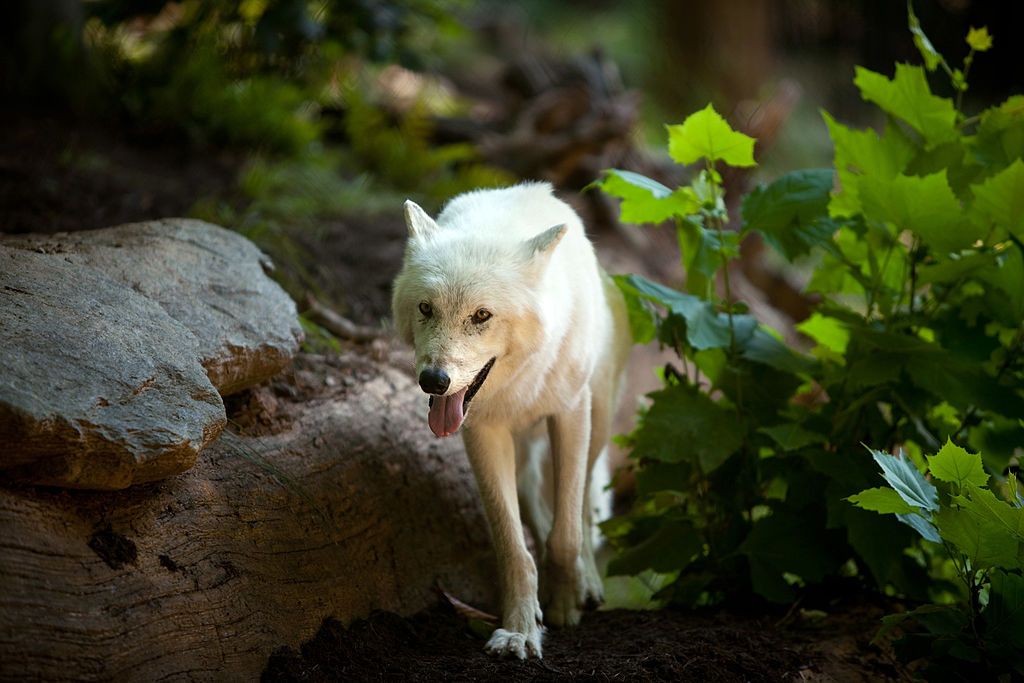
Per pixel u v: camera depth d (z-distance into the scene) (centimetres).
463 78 2273
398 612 746
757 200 848
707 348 811
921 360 804
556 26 3036
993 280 816
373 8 1514
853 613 806
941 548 819
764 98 2345
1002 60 2792
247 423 773
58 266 693
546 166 1577
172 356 661
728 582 862
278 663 629
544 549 892
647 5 2933
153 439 595
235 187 1291
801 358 879
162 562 613
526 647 693
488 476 747
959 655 657
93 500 606
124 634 566
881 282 870
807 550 814
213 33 1523
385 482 805
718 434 826
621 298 910
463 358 668
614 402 930
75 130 1360
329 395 866
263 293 813
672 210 848
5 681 509
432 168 1536
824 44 3064
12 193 1094
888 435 860
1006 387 793
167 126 1414
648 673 657
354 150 1577
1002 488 829
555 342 722
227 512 671
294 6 1429
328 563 713
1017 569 666
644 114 2338
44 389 568
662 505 912
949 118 853
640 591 1088
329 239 1234
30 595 536
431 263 694
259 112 1451
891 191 790
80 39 1466
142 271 756
